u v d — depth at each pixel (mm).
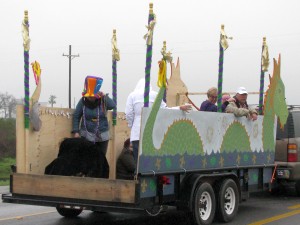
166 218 9055
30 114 7887
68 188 7355
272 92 10195
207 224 8125
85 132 8344
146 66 7258
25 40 7844
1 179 24953
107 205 7031
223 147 8680
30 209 10383
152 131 7039
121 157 8750
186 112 7723
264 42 10531
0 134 39344
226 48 9023
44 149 8195
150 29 7242
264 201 11500
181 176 7773
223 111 9359
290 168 11133
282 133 11406
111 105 8508
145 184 7004
